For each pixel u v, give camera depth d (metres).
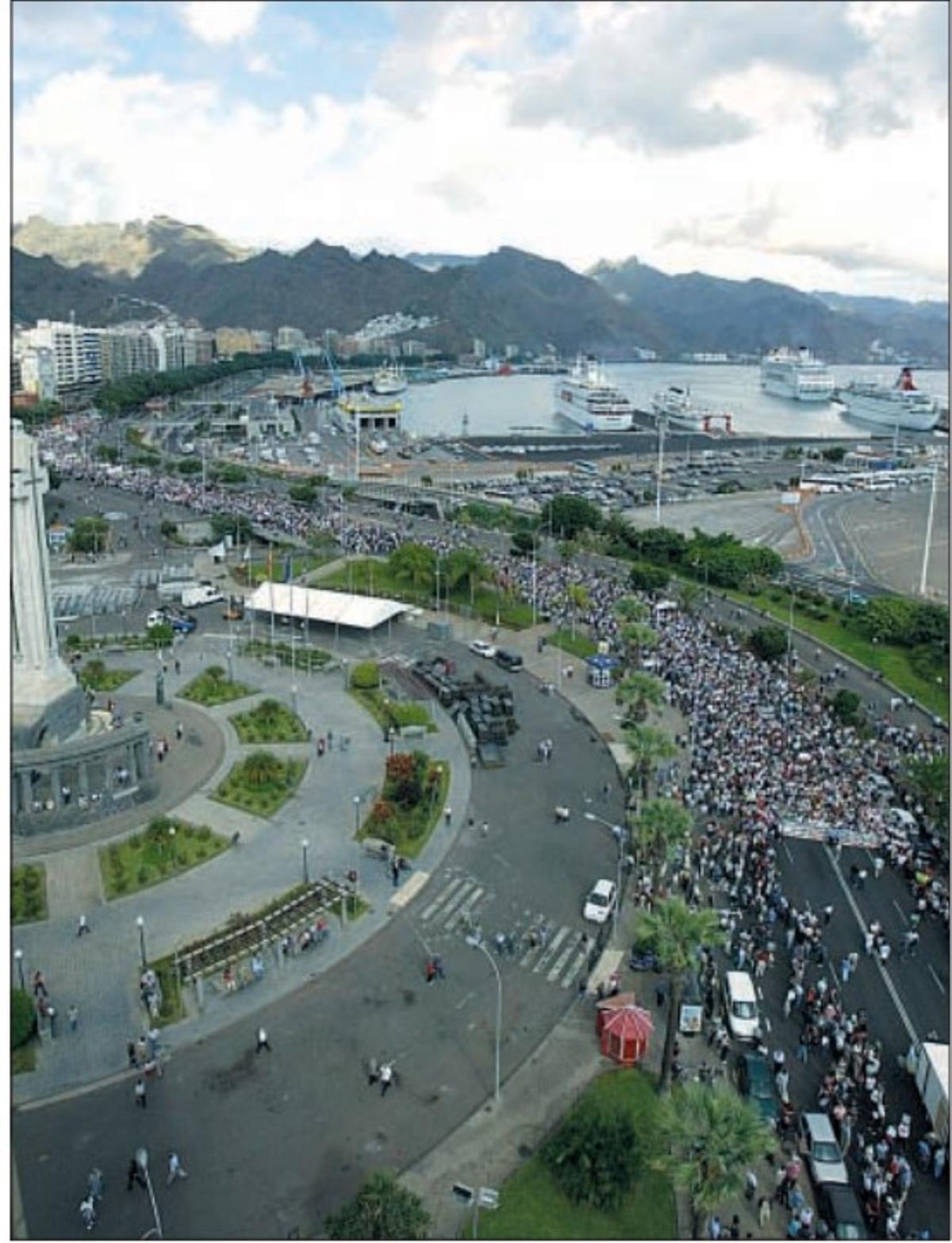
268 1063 81.12
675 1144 65.00
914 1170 73.19
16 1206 67.38
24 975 90.44
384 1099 77.81
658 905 85.00
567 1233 67.19
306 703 151.88
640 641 155.38
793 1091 79.44
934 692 167.12
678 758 134.75
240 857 110.81
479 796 126.06
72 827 115.06
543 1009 88.69
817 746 137.38
